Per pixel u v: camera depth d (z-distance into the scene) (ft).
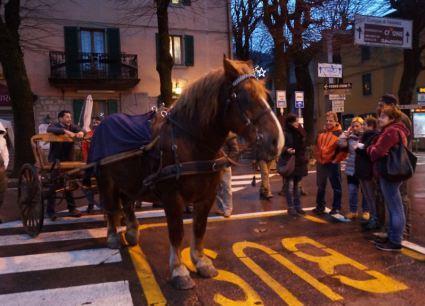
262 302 12.09
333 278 13.80
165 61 51.34
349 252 16.55
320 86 109.60
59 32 61.77
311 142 81.46
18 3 46.62
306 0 54.65
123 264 15.78
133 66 65.87
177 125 12.67
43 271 15.14
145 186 13.37
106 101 66.18
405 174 15.99
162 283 13.75
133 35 66.64
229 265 15.26
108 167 15.46
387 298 12.19
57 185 19.62
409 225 18.48
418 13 71.82
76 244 18.63
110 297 12.69
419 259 15.56
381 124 16.65
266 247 17.49
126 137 14.56
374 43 55.77
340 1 58.44
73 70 62.44
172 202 12.80
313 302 12.02
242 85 11.18
